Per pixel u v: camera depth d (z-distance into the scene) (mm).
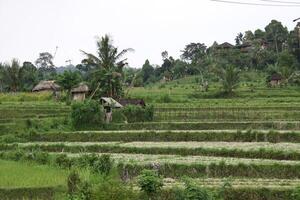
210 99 90438
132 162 30672
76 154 37750
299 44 134000
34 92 99438
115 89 72875
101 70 72000
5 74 103750
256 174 27531
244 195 21781
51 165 31844
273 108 67812
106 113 58281
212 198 19922
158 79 142250
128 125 55344
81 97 82000
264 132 42125
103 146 40938
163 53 161000
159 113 64125
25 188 22703
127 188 20562
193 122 54375
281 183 24422
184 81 129500
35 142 49094
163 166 29203
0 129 56375
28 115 66625
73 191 21656
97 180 24094
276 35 149750
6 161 34500
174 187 21844
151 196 21375
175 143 41969
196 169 28609
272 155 32531
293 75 111188
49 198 22047
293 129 49094
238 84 101062
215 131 45219
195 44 179125
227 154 34562
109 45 73375
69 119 57750
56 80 91500
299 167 27250
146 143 42906
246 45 144125
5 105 76688
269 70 117375
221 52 140125
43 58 189875
